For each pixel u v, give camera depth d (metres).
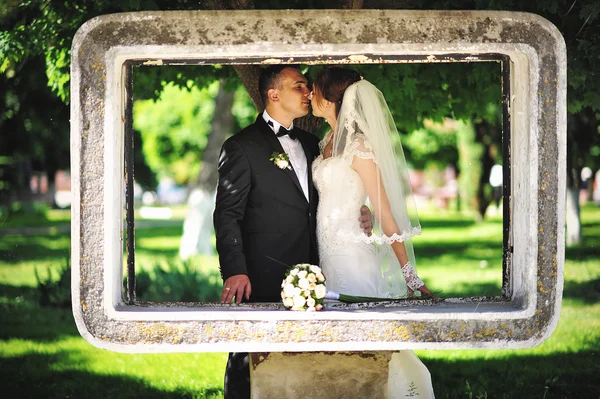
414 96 6.49
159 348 3.50
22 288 10.41
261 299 4.09
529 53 3.49
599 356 6.64
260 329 3.51
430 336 3.52
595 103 5.73
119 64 3.53
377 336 3.51
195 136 20.14
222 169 4.13
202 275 9.67
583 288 9.72
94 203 3.47
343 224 4.03
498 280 10.77
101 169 3.47
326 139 4.39
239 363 4.37
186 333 3.50
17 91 10.94
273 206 4.11
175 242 18.09
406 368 4.23
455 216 25.11
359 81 4.07
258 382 3.80
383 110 4.07
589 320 8.04
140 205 38.47
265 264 4.09
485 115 7.67
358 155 3.97
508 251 3.73
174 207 36.34
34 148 15.04
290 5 5.24
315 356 3.82
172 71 6.47
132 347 3.50
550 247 3.53
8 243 16.33
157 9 4.77
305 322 3.51
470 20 3.48
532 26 3.50
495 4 4.29
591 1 4.32
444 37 3.49
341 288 4.02
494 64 5.73
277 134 4.23
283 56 3.55
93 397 5.68
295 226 4.12
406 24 3.48
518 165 3.64
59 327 8.20
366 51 3.47
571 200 14.24
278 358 3.82
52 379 6.19
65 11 5.44
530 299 3.52
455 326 3.52
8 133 14.45
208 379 6.13
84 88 3.45
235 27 3.47
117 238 3.60
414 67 5.93
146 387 5.97
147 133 20.44
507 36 3.49
